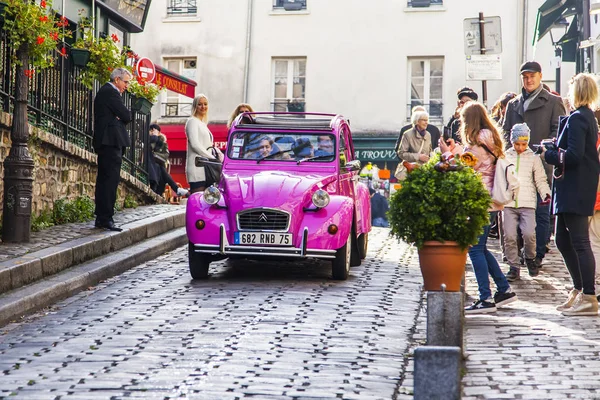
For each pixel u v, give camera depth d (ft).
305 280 38.01
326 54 120.37
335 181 40.70
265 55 121.39
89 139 56.54
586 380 22.06
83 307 32.89
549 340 26.86
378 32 119.24
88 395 20.95
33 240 41.81
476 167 32.76
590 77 31.40
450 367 15.66
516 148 38.81
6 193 41.09
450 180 27.94
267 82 121.39
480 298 32.01
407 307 32.53
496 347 26.02
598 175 31.14
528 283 38.27
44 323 30.17
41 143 47.37
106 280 39.19
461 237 27.91
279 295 34.04
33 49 42.37
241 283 37.06
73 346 26.27
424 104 118.83
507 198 32.27
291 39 120.98
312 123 44.34
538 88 43.75
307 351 25.34
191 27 122.83
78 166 53.31
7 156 41.27
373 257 46.29
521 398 20.61
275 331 27.78
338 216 37.50
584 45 71.77
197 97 52.75
